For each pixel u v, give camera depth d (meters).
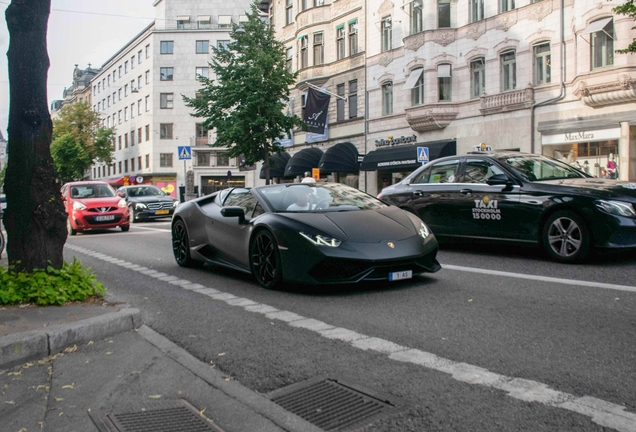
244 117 27.77
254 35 28.00
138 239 14.28
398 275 6.18
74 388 3.51
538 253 8.80
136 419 3.03
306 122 32.22
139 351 4.24
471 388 3.29
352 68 33.59
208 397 3.32
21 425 2.99
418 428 2.81
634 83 19.77
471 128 26.36
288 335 4.60
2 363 3.91
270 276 6.61
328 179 36.25
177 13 64.31
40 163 5.58
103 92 81.19
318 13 36.09
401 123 30.17
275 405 3.17
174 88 63.72
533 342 4.14
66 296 5.29
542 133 23.34
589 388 3.21
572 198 7.62
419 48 28.08
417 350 4.05
